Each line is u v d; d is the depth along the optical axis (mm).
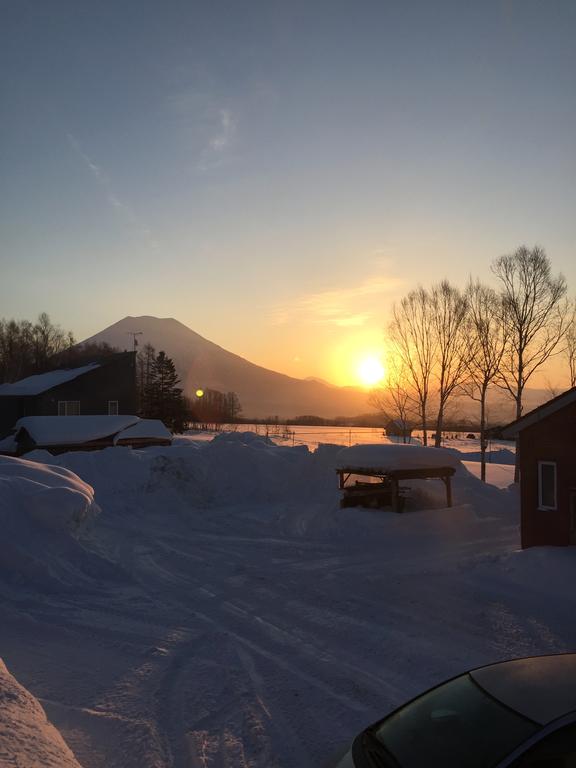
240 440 29250
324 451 26125
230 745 5711
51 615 9922
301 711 6441
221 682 7242
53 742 5113
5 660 7695
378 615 10070
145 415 78125
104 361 54062
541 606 10562
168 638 8891
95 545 14461
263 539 17000
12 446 39531
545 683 3609
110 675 7398
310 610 10375
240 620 9812
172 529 18234
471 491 24047
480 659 7938
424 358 41781
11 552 12008
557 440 14453
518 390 35688
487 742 3182
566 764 2967
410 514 19328
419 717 3689
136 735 5828
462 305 40375
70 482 15930
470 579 12555
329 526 18312
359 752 3596
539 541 14836
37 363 106875
